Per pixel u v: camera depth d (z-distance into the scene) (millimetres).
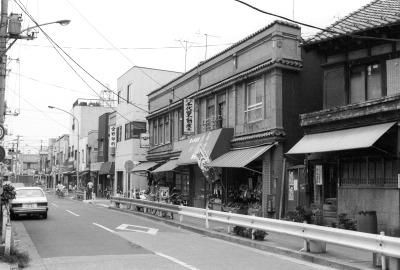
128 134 39688
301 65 18047
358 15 16219
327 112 14812
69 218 20828
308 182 15953
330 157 15047
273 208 17094
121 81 42500
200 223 18188
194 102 24656
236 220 14352
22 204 19844
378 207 12922
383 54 13883
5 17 14984
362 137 12789
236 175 20750
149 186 32906
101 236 14586
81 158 59625
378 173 13102
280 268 9602
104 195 48781
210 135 21547
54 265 9812
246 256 11148
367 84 14477
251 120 19609
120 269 9328
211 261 10336
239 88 20656
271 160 17594
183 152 25047
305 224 11000
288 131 17672
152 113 33094
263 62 18609
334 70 15539
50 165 95875
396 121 12445
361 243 9281
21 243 12961
